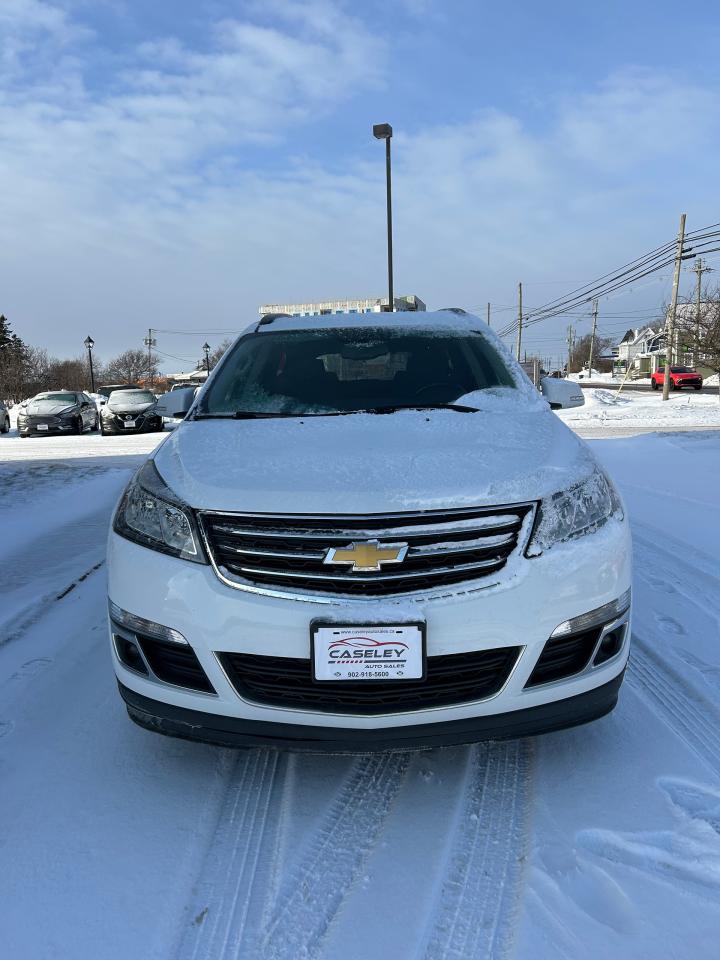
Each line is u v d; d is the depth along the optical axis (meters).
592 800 1.95
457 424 2.45
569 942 1.49
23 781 2.09
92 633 3.26
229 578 1.82
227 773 2.14
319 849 1.80
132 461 10.97
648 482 7.01
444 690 1.81
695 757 2.13
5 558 4.71
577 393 3.12
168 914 1.59
